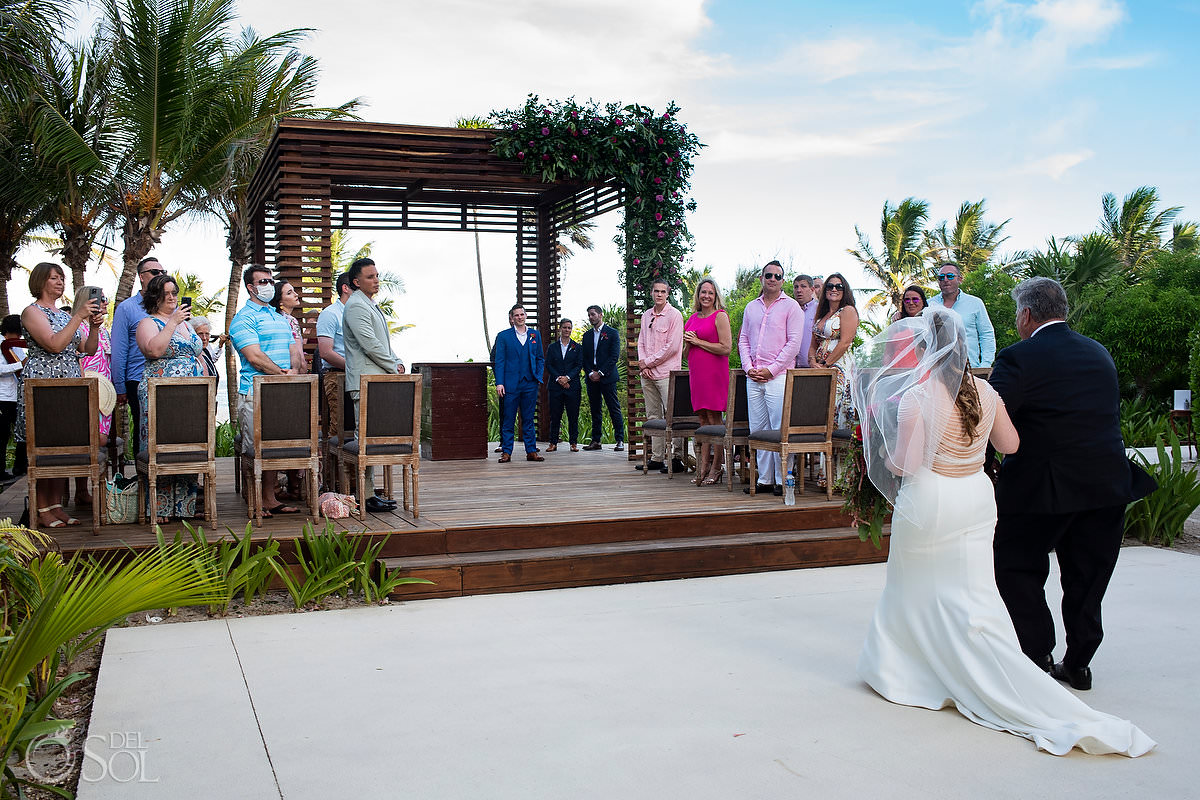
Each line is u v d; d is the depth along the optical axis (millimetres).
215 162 18359
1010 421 4113
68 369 7070
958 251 42562
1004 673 3777
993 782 3314
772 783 3309
